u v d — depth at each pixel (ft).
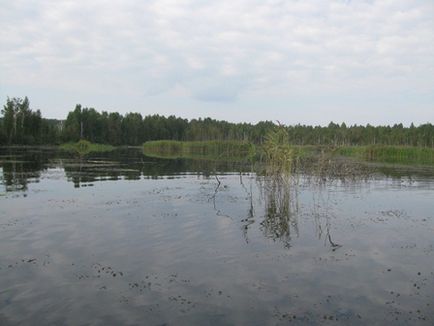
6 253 38.93
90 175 109.19
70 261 36.86
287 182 62.90
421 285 31.91
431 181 103.71
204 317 26.14
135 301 28.45
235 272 34.50
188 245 42.52
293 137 73.20
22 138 335.88
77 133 388.16
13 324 24.81
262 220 54.90
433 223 54.03
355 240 45.06
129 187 85.92
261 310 27.27
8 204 63.46
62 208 61.21
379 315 26.71
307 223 53.31
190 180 101.14
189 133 446.19
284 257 38.70
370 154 207.21
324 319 26.07
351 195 78.84
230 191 81.66
